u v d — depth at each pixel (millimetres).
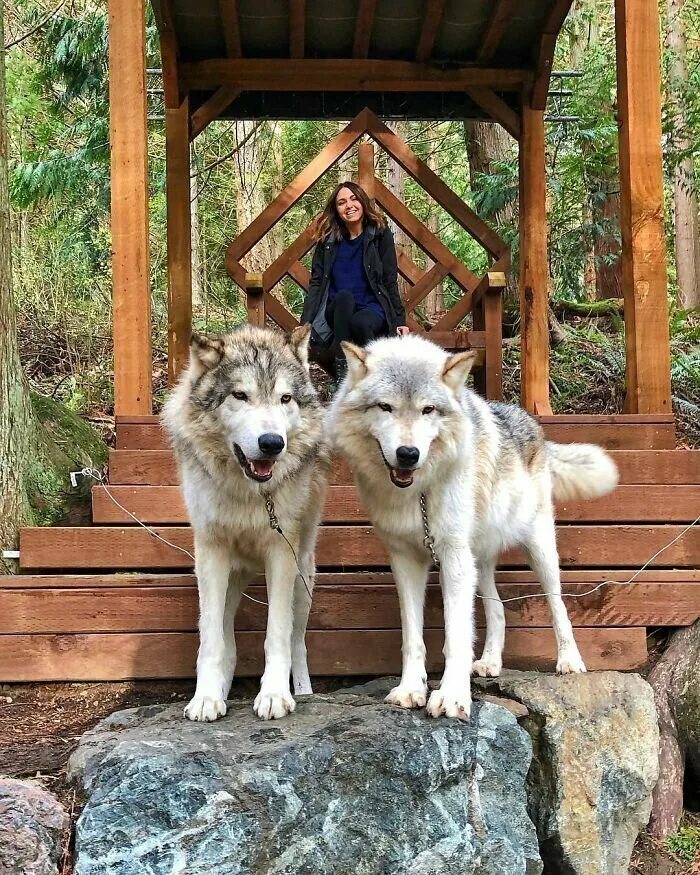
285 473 3451
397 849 3002
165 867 2711
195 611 4242
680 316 10656
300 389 3570
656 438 5387
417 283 7527
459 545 3547
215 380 3461
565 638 4117
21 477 4887
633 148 5633
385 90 7461
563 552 4668
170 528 4625
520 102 7477
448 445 3477
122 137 5496
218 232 20250
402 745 3062
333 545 4652
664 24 14680
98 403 8281
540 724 3598
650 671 4383
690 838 3842
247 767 2863
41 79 10641
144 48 5551
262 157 16422
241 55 7242
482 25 6945
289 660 3477
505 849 3223
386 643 4289
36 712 3963
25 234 11977
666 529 4703
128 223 5504
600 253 11047
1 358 4875
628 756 3729
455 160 18438
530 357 6973
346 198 5953
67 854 2844
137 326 5496
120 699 4090
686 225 15742
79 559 4586
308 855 2879
